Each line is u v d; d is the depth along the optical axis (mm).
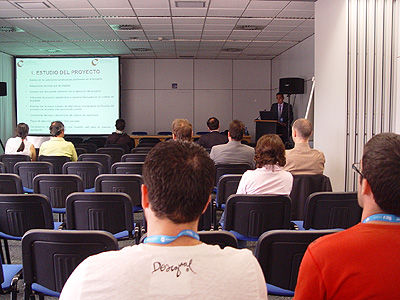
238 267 893
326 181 3332
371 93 5234
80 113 13000
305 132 3570
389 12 5172
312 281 1017
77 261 1853
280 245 1861
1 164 4930
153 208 919
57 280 1897
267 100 14109
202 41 10867
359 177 1084
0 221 2836
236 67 14062
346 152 5305
